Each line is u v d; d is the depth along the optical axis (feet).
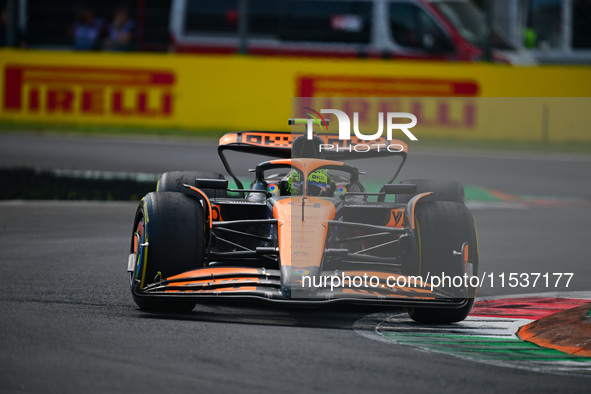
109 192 155.22
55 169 178.09
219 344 59.36
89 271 90.74
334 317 72.74
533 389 51.49
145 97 244.22
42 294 76.74
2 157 191.01
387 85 239.50
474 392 50.31
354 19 260.42
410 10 259.39
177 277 68.90
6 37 266.98
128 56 244.01
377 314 75.25
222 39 265.34
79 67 243.81
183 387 48.80
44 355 54.54
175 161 192.75
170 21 267.80
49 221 127.03
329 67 241.76
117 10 269.03
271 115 242.78
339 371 53.47
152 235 70.44
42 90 244.01
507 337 66.69
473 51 258.16
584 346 62.03
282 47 261.44
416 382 51.80
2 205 140.56
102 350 56.34
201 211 73.31
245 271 68.18
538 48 295.28
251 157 106.83
